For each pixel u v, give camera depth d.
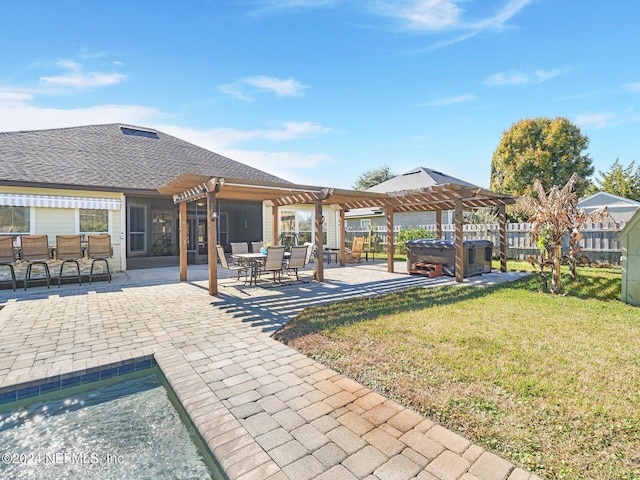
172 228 14.52
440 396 3.04
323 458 2.26
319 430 2.57
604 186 26.20
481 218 17.83
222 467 2.23
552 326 5.07
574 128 27.59
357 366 3.71
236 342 4.55
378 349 4.18
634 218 6.32
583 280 8.72
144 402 3.47
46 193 10.74
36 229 10.70
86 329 5.18
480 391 3.12
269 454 2.30
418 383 3.29
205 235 15.49
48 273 8.95
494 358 3.87
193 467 2.53
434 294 7.61
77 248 9.42
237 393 3.15
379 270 12.38
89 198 11.38
